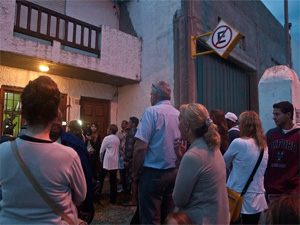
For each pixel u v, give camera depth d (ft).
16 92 19.34
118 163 17.26
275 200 3.64
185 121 5.70
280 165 8.12
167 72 21.13
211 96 23.32
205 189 5.03
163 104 8.58
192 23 20.57
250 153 7.53
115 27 26.50
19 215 4.13
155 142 7.91
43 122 4.51
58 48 17.89
